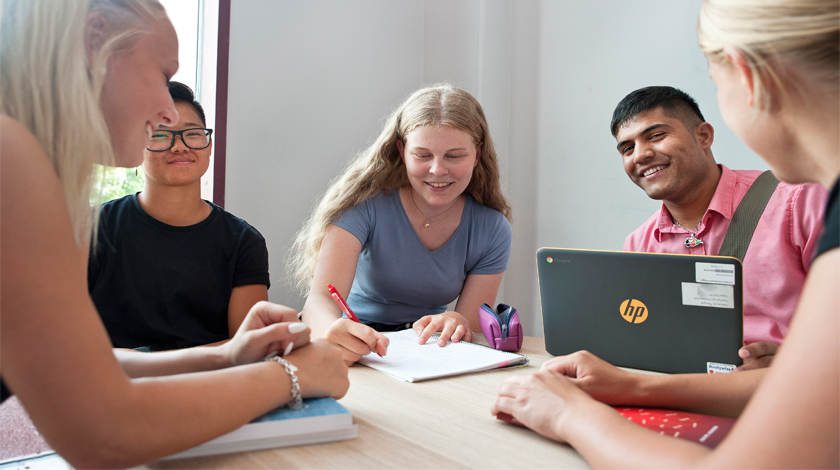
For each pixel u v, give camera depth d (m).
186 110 1.46
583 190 2.42
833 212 0.40
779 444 0.39
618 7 2.29
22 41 0.53
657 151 1.40
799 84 0.44
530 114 2.63
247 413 0.56
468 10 2.76
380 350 0.99
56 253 0.45
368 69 2.68
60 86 0.53
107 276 1.40
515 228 2.67
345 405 0.76
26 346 0.43
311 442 0.61
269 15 2.29
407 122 1.47
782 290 1.27
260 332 0.68
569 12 2.47
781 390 0.40
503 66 2.69
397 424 0.68
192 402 0.51
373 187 1.55
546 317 1.07
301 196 2.41
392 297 1.62
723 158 1.96
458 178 1.44
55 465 0.75
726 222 1.38
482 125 1.54
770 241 1.29
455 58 2.82
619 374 0.73
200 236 1.50
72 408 0.44
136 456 0.47
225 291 1.52
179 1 2.15
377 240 1.56
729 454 0.42
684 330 0.93
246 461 0.55
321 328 1.14
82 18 0.54
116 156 0.64
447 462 0.56
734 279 0.88
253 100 2.24
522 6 2.66
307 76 2.43
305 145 2.43
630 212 2.24
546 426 0.61
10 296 0.42
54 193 0.46
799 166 0.47
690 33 2.05
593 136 2.38
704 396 0.69
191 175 1.46
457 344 1.16
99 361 0.45
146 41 0.60
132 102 0.60
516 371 0.98
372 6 2.69
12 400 0.99
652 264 0.95
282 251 2.35
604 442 0.52
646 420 0.64
